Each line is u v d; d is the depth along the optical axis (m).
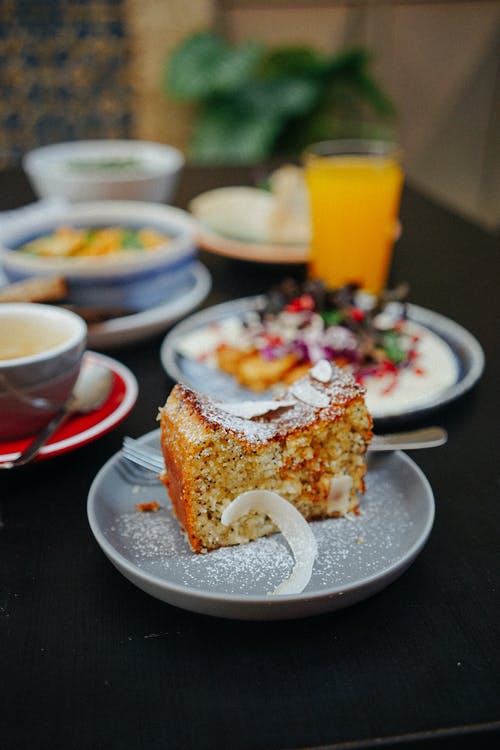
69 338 0.43
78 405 0.45
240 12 2.06
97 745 0.27
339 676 0.30
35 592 0.34
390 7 2.06
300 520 0.35
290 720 0.28
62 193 0.80
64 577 0.35
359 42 2.11
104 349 0.55
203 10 1.91
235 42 2.09
